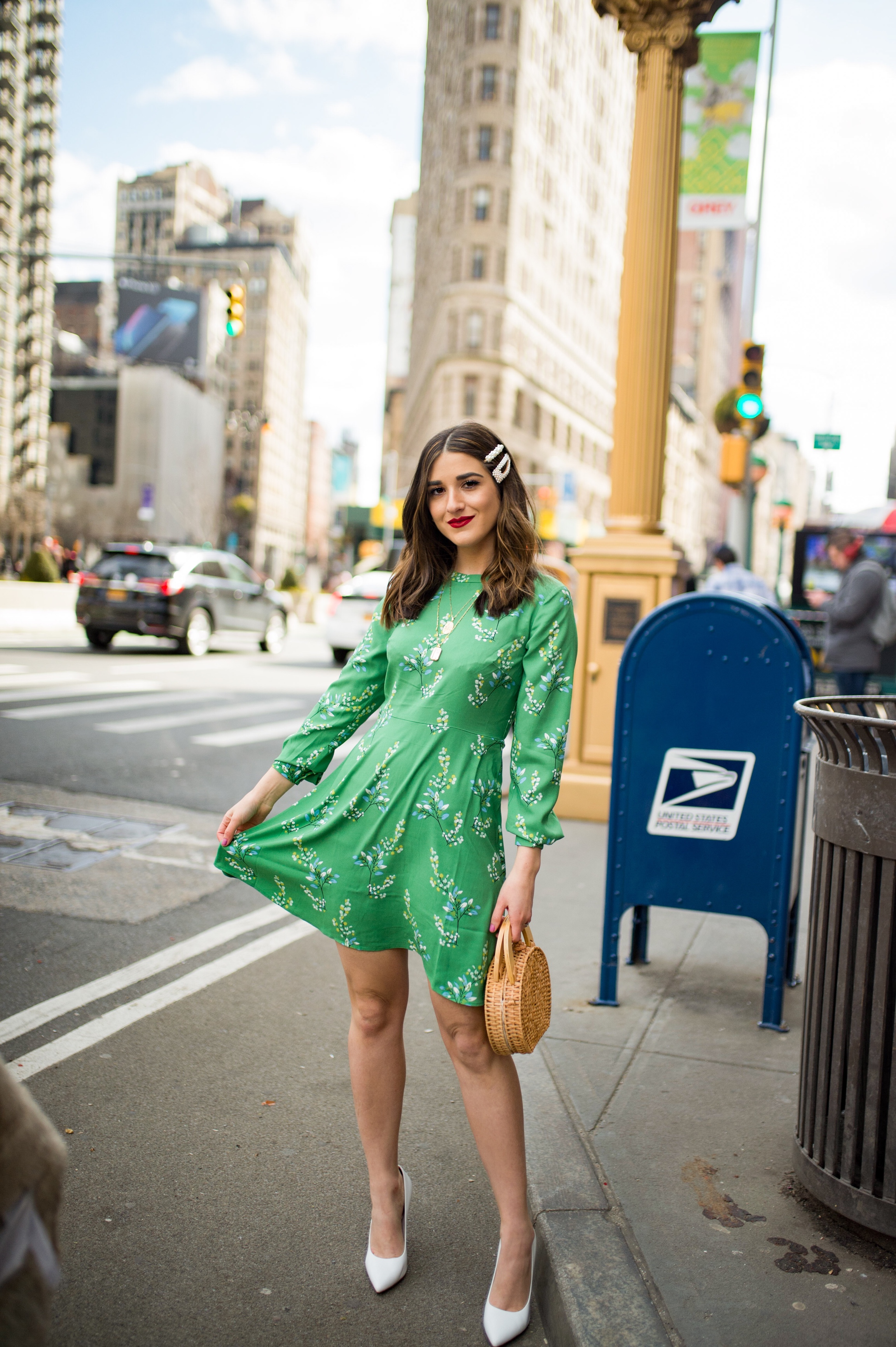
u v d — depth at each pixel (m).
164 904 4.55
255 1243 2.22
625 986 3.75
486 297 59.75
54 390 124.69
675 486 91.75
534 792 1.96
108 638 16.31
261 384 155.00
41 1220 1.22
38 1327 1.21
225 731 9.10
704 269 106.50
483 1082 2.01
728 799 3.43
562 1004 3.56
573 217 72.12
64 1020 3.29
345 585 17.14
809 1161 2.28
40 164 92.12
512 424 62.72
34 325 92.31
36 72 90.56
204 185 170.88
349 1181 2.47
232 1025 3.32
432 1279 2.15
